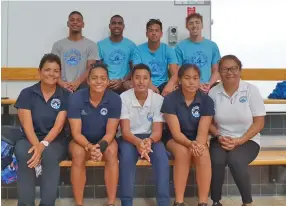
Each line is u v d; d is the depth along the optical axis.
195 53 3.00
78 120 2.13
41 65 2.13
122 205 2.06
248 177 2.06
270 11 3.30
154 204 2.46
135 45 3.11
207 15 3.25
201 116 2.19
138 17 3.22
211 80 2.86
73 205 2.43
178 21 3.25
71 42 2.97
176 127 2.16
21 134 2.20
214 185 2.10
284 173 2.66
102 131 2.19
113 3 3.21
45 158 1.99
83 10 3.20
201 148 2.03
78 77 2.93
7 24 3.16
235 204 2.43
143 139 2.16
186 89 2.15
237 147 2.15
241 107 2.22
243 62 3.31
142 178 2.63
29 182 1.97
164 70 2.95
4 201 2.51
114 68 3.03
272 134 3.16
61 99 2.18
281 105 3.16
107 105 2.16
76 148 2.07
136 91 2.21
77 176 2.06
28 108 2.14
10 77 3.13
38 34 3.18
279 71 3.22
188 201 2.52
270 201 2.52
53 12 3.18
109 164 2.05
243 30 3.30
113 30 3.01
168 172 2.05
